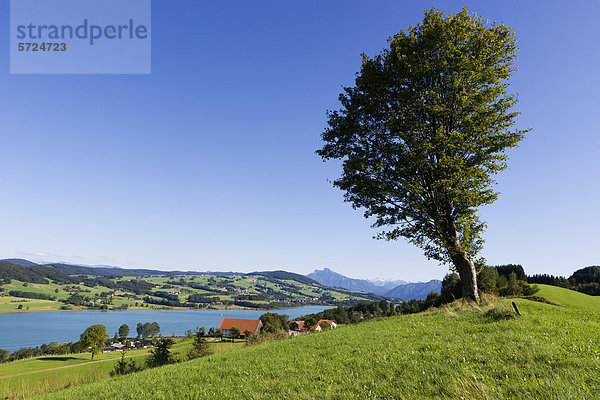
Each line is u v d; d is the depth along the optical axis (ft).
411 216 67.72
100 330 299.17
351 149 74.33
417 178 66.28
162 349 124.77
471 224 63.10
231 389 29.01
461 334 36.99
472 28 66.23
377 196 69.10
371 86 69.41
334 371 29.76
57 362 237.04
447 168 61.57
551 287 147.54
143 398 30.32
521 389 19.74
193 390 30.12
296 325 447.42
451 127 65.16
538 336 31.22
